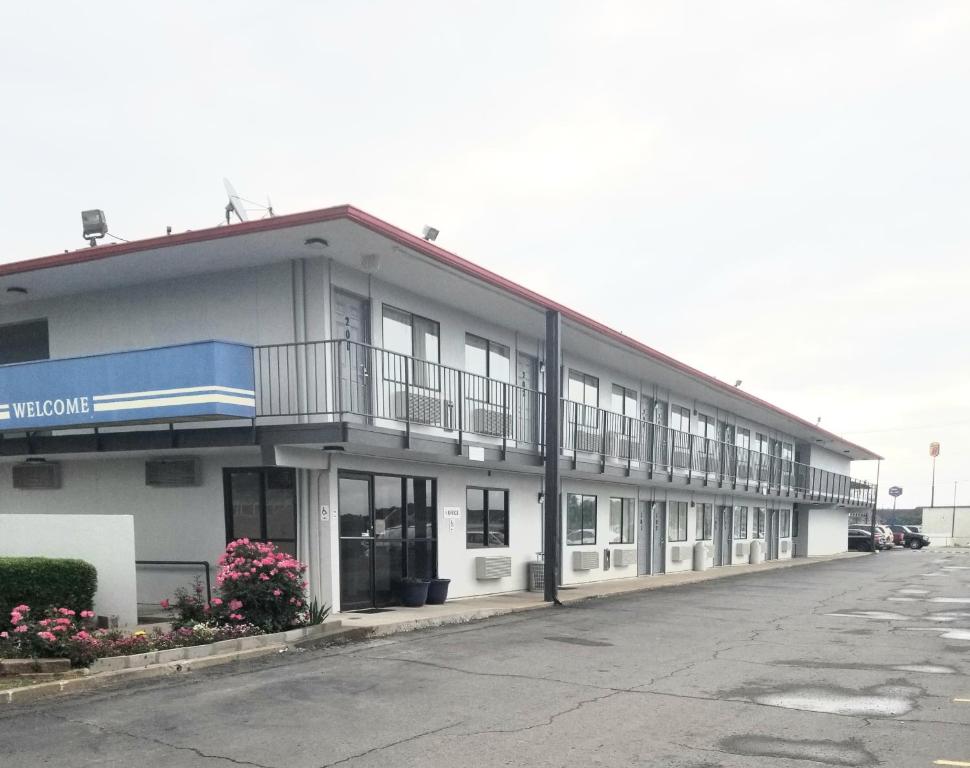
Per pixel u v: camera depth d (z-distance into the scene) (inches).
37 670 318.3
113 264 496.7
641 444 941.8
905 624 513.7
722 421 1251.8
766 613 575.8
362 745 235.5
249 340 506.3
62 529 415.8
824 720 263.9
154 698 292.7
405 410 530.9
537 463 672.4
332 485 510.6
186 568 513.0
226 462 509.0
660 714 272.1
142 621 447.8
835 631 478.3
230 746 234.2
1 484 583.5
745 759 222.2
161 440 490.3
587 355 828.6
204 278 523.5
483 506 681.6
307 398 461.4
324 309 490.3
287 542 497.4
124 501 540.1
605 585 808.3
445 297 596.1
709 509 1212.5
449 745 235.6
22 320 585.6
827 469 1866.4
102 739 241.6
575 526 828.0
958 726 255.9
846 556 1772.9
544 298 613.0
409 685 316.2
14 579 378.9
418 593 561.3
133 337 543.5
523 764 218.5
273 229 437.1
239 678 328.2
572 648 408.8
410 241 466.3
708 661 373.1
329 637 427.8
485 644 420.2
